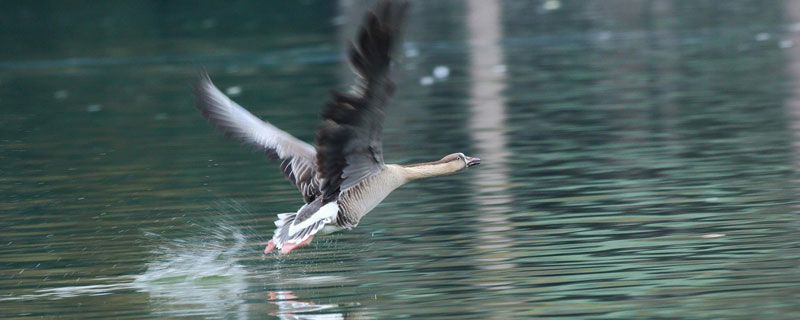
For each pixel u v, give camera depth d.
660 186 14.75
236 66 34.19
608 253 11.53
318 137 9.20
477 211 13.84
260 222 13.81
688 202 13.71
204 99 10.36
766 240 11.70
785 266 10.69
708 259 11.10
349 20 47.50
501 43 37.03
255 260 12.05
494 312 9.77
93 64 36.97
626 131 19.39
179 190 16.02
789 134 18.14
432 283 10.78
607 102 23.06
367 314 9.90
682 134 18.77
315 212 9.80
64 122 23.98
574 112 21.89
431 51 35.62
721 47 32.09
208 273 11.53
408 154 18.16
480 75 29.00
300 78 30.14
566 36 38.09
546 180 15.52
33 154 19.83
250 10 54.97
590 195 14.41
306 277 11.27
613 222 12.90
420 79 28.72
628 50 32.91
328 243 12.66
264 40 41.78
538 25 41.94
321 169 9.49
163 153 19.34
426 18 46.75
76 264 12.04
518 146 18.42
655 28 38.78
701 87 24.44
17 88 31.19
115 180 16.97
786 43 31.78
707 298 9.88
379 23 8.01
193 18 52.81
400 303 10.18
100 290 11.05
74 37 46.69
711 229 12.31
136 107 26.02
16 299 10.78
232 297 10.66
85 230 13.66
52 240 13.18
